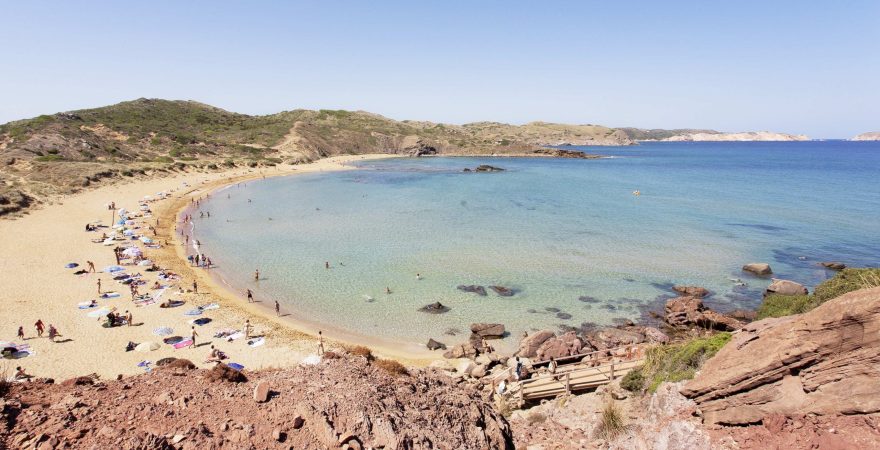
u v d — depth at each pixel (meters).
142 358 24.62
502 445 12.65
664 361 16.11
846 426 9.36
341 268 42.66
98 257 41.44
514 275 40.81
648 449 12.20
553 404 18.06
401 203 77.69
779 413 10.35
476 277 40.34
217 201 78.38
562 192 90.50
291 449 9.41
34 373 22.16
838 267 40.78
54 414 9.52
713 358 12.40
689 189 93.62
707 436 11.21
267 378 12.47
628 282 38.91
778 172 129.25
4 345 23.98
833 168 141.50
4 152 84.81
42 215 54.34
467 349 27.14
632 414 14.34
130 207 65.19
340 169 139.62
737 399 11.07
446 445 10.66
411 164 160.75
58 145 96.06
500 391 20.80
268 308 33.53
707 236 53.34
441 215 67.12
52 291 32.69
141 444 8.70
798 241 50.28
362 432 10.01
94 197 68.12
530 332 30.25
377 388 12.14
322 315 32.69
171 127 161.88
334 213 68.69
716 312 31.72
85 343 25.75
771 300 24.12
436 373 15.56
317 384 11.92
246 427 9.73
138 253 41.81
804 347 10.04
